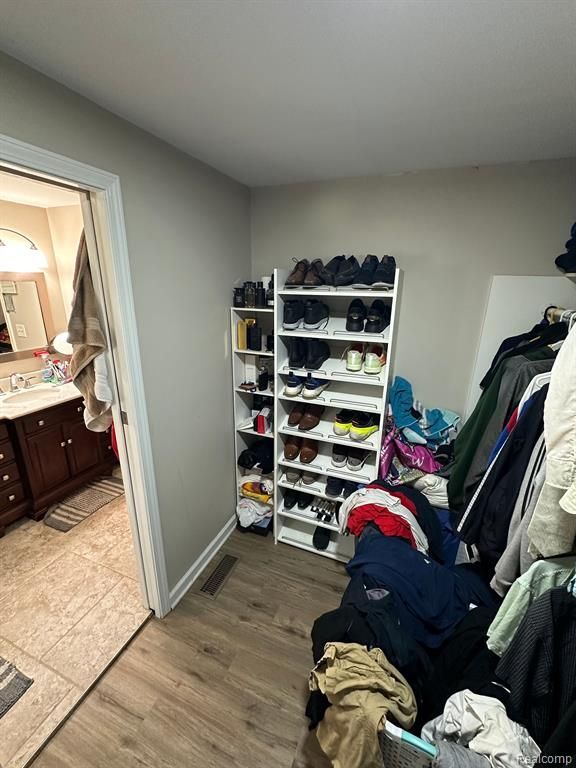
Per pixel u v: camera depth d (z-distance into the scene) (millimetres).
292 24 754
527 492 1038
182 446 1759
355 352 1859
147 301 1426
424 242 1832
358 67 913
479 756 745
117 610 1746
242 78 974
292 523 2383
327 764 1201
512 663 803
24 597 1812
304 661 1538
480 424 1431
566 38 769
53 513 2482
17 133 924
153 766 1192
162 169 1420
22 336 2686
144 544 1636
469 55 848
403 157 1572
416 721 989
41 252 2756
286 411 2154
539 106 1087
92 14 730
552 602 745
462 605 1224
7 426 2244
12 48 851
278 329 1880
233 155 1569
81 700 1370
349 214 1940
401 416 1895
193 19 745
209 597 1854
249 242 2182
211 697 1394
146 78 980
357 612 1070
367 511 1532
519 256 1695
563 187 1565
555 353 1323
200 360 1823
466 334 1865
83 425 2707
